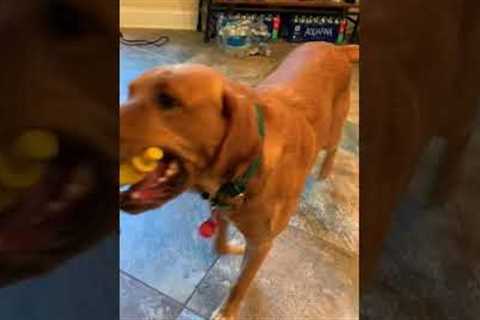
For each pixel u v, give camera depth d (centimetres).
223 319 120
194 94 70
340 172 161
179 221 140
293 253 140
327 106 118
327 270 137
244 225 100
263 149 88
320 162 159
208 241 136
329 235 145
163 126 68
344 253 141
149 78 68
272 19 233
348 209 152
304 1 233
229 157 80
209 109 73
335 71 124
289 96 104
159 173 70
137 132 65
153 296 125
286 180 99
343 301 130
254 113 84
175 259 132
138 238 135
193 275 130
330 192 156
